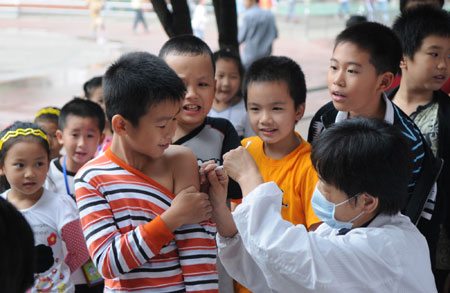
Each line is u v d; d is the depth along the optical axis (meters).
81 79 10.56
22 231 1.12
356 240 1.58
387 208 1.62
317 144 1.66
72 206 2.56
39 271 2.37
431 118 2.72
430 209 2.18
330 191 1.64
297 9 21.36
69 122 3.01
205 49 2.27
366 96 2.26
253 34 7.93
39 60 12.46
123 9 21.58
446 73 2.70
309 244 1.56
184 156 1.78
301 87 2.21
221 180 1.77
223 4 3.96
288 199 2.11
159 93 1.60
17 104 8.62
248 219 1.65
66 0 21.73
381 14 17.94
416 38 2.68
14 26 18.38
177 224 1.59
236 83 3.68
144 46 14.67
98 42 15.25
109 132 3.72
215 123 2.39
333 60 2.29
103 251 1.60
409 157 1.65
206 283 1.67
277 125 2.15
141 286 1.65
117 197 1.66
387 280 1.56
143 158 1.74
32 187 2.41
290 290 1.64
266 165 2.22
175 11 3.53
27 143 2.39
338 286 1.55
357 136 1.60
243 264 1.85
